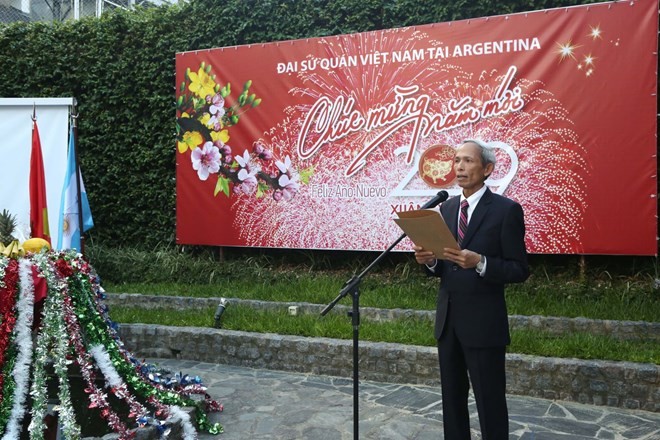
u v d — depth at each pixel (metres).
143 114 8.53
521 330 5.46
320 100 7.29
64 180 6.21
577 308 5.76
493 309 3.12
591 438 3.98
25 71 8.84
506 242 3.10
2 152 6.61
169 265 7.87
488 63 6.53
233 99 7.71
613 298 5.97
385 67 6.97
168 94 8.34
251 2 7.90
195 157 7.91
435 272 3.32
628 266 6.48
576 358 4.80
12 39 8.89
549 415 4.39
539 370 4.76
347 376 5.36
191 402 4.18
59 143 6.56
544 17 6.30
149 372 4.32
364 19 7.40
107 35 8.58
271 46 7.52
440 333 3.27
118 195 8.63
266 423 4.28
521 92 6.40
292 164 7.44
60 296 3.79
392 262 7.43
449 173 6.72
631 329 5.28
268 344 5.65
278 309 6.54
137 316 6.51
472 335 3.10
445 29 6.70
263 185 7.58
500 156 6.51
